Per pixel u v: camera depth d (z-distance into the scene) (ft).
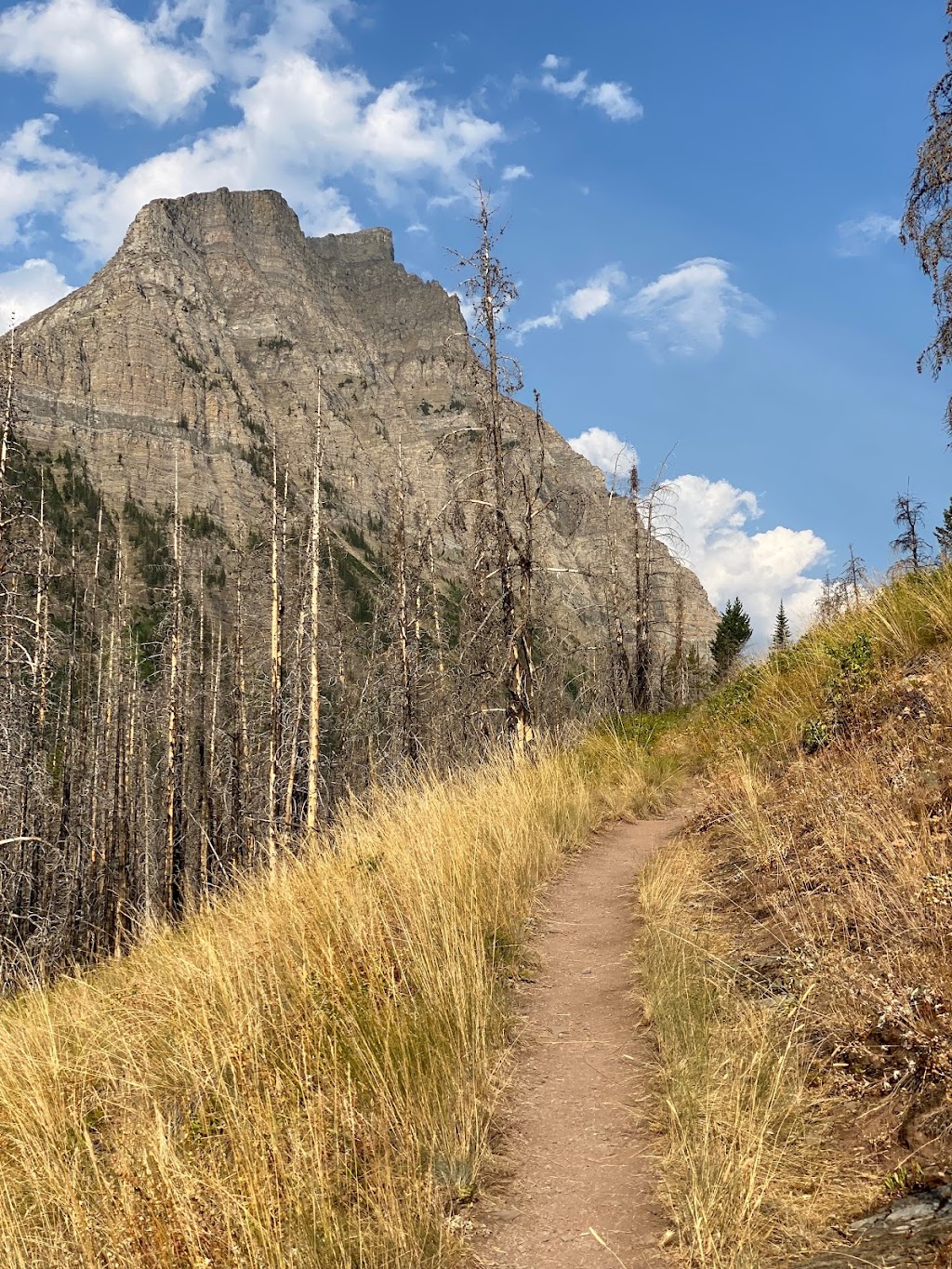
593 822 33.22
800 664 32.30
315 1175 10.44
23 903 66.23
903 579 29.53
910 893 13.42
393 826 25.21
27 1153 13.14
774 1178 9.76
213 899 28.43
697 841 24.94
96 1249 10.18
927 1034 10.75
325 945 17.10
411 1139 11.53
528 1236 10.17
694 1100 11.75
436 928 17.46
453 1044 13.92
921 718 19.88
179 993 17.28
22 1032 18.57
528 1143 12.30
